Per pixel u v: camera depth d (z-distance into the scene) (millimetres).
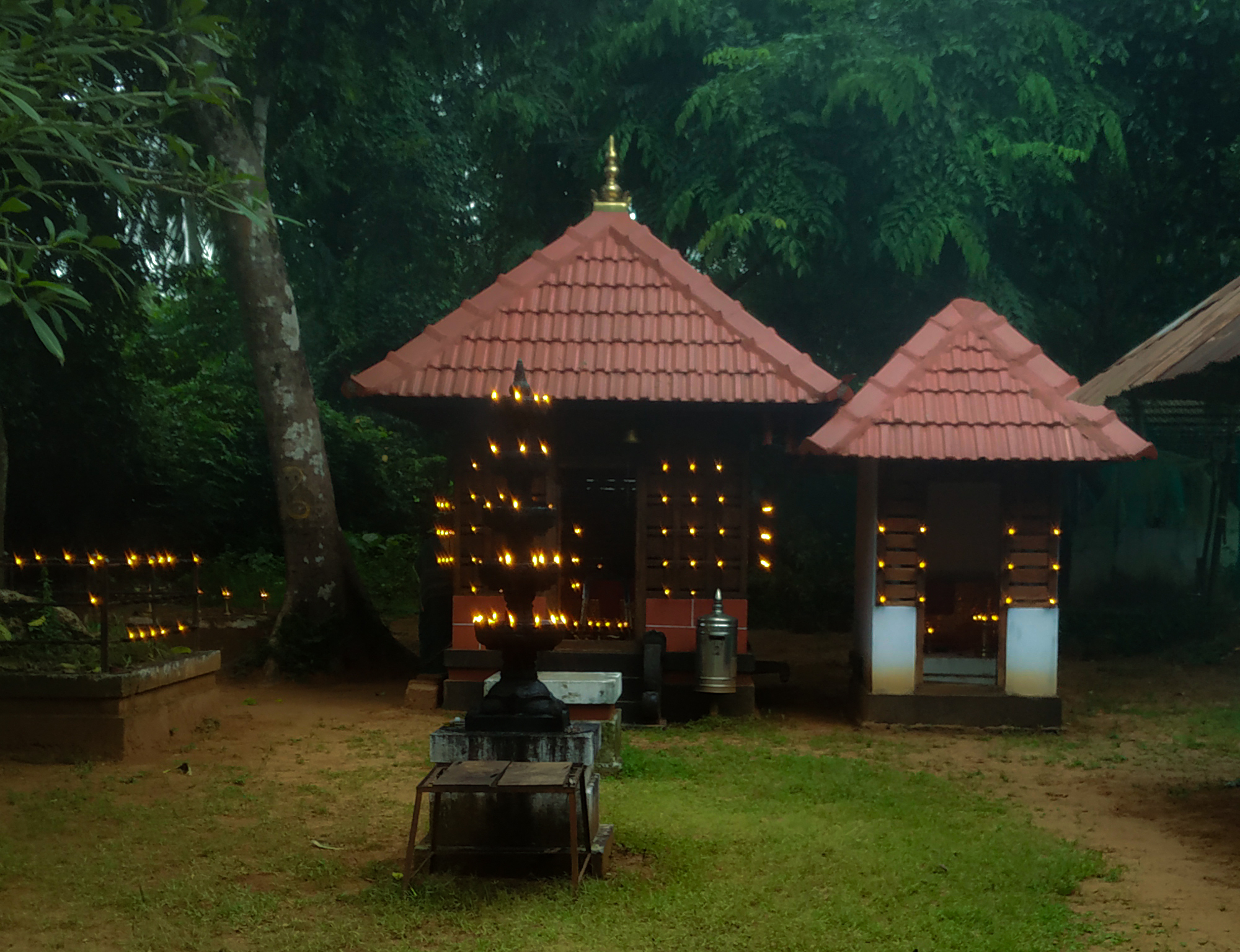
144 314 18688
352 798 7441
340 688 12148
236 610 17766
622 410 10586
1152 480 17094
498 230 19438
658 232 16625
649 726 10320
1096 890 5738
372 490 24562
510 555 6148
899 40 15148
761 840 6395
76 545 19875
